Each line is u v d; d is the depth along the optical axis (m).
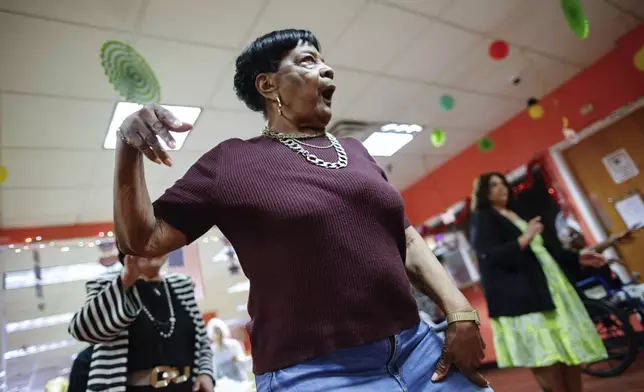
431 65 3.19
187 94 2.73
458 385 0.72
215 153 0.74
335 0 2.32
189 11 2.12
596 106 3.89
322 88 0.85
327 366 0.60
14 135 2.64
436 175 5.47
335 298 0.62
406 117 3.90
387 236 0.72
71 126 2.71
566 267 2.02
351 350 0.62
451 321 0.75
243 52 0.94
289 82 0.85
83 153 3.05
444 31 2.83
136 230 0.63
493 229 1.94
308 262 0.62
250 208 0.66
